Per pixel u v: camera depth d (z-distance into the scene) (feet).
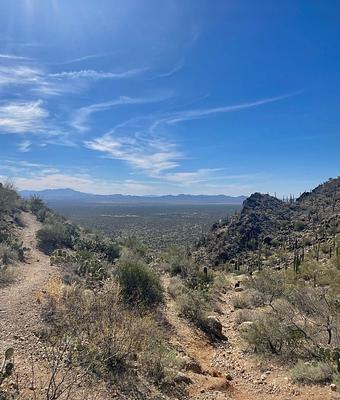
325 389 29.48
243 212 215.92
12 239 81.56
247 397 29.53
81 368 24.59
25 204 134.10
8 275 50.06
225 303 70.18
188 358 34.86
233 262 159.12
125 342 28.66
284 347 40.52
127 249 95.91
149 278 51.93
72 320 31.89
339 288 56.13
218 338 47.65
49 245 88.84
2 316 33.35
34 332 30.48
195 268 88.99
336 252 102.27
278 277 74.69
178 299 55.21
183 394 26.86
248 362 38.81
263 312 54.75
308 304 49.01
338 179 252.21
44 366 23.39
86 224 309.83
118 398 22.86
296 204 247.91
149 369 28.27
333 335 40.68
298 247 146.61
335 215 166.30
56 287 41.34
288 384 31.81
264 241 178.81
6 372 19.77
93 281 52.08
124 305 41.63
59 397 20.40
